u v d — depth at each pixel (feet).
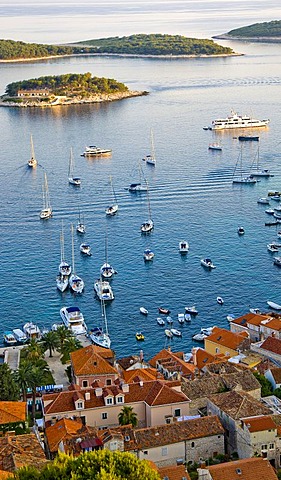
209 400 484.33
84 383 548.31
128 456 324.19
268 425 440.86
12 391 523.70
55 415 485.56
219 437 454.81
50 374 599.16
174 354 631.97
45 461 395.14
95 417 490.90
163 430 451.12
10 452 399.65
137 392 501.56
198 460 451.12
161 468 410.31
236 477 390.83
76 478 307.37
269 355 599.16
